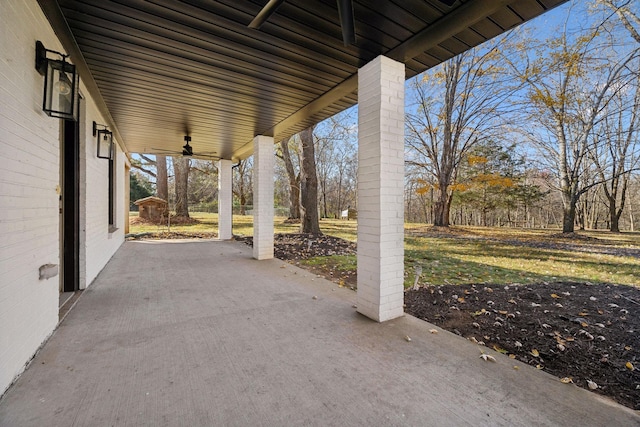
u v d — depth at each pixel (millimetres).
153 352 2115
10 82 1749
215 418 1453
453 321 2816
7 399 1567
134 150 7688
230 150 7566
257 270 4887
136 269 4859
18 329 1810
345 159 23719
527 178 13711
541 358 2141
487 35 2469
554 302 3291
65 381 1743
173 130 5488
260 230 5855
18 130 1850
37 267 2109
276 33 2418
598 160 11797
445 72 11914
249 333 2465
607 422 1459
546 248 7414
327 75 3189
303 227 9945
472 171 13844
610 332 2527
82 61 2863
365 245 2924
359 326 2643
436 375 1869
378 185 2781
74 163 3576
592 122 10359
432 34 2430
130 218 13812
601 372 1954
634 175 13250
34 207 2072
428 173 14281
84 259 3682
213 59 2844
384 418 1474
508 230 11836
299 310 3035
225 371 1881
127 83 3373
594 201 16266
